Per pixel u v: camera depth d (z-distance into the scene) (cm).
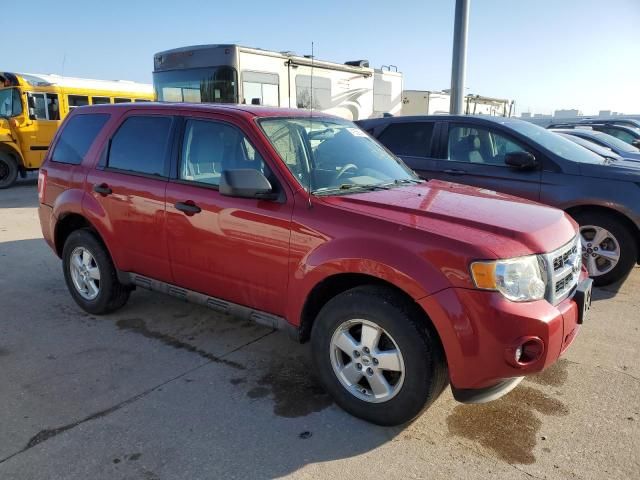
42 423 315
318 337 328
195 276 391
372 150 435
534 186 580
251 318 366
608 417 326
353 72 1530
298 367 388
